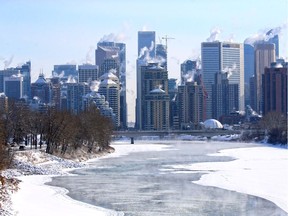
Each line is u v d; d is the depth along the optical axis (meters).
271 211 126.00
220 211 126.12
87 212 122.75
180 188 162.75
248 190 156.50
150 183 175.25
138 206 132.50
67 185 169.62
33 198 133.62
